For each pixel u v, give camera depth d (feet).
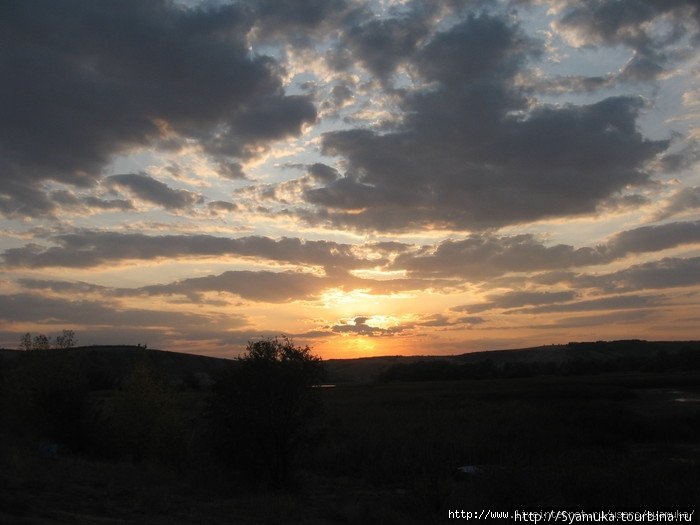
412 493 47.93
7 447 62.34
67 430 78.74
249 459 62.13
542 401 177.37
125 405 77.15
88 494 45.21
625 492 44.68
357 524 44.27
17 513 34.45
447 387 293.23
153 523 37.65
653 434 108.99
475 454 76.13
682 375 361.92
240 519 42.63
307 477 70.33
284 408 61.98
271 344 64.69
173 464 69.05
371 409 156.97
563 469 50.75
